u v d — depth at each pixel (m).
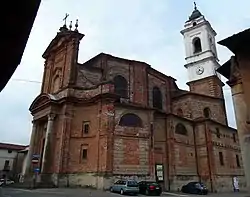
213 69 50.41
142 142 30.98
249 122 8.55
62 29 40.12
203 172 37.69
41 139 36.41
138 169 29.56
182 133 37.97
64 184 28.98
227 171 40.22
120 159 28.88
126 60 40.22
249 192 8.56
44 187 28.08
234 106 9.61
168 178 33.38
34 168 31.81
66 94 32.75
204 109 45.50
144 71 41.31
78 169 29.66
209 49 52.00
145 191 26.73
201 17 56.25
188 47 55.25
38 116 36.16
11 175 55.78
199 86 50.59
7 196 20.03
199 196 28.53
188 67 53.56
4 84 3.62
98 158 28.66
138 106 32.28
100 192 25.14
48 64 41.97
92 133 30.64
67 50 37.44
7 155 60.97
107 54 38.66
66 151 30.17
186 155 37.06
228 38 8.45
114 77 38.31
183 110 44.41
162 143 34.78
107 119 29.62
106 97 30.56
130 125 31.02
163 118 36.09
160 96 43.72
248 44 8.49
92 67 36.88
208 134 38.88
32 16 2.79
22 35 2.99
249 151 8.77
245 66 8.45
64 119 31.30
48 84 39.59
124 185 24.95
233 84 9.82
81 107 32.47
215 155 38.62
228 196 29.14
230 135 44.59
